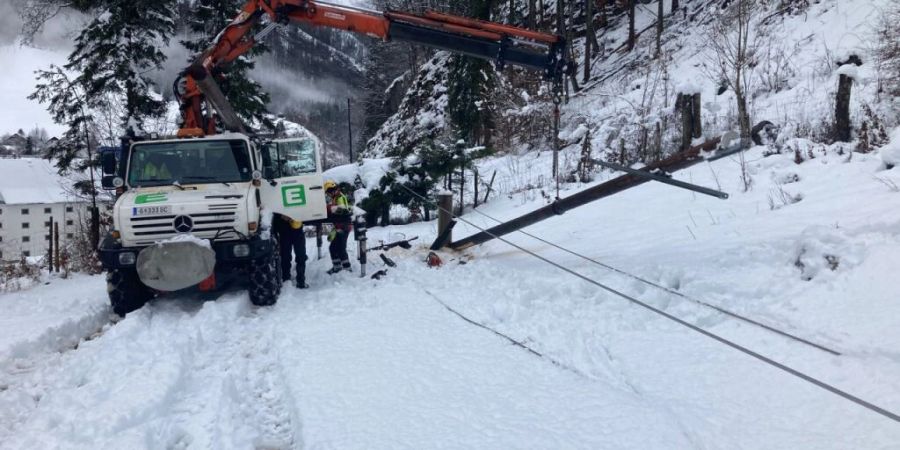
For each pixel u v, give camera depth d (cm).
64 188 1930
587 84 2909
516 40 940
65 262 1531
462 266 980
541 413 432
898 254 585
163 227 781
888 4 1620
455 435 404
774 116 1468
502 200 1731
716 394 443
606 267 807
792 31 1983
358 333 644
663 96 2011
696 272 716
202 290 824
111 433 420
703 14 2781
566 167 1791
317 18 952
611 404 440
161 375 514
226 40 988
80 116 1828
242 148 880
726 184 1163
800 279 634
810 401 418
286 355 583
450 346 585
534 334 605
